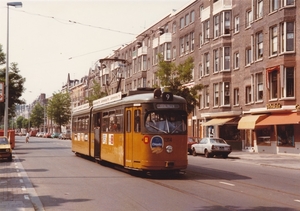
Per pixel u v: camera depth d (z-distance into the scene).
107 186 13.45
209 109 43.03
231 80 40.19
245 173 18.03
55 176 16.41
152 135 15.58
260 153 34.38
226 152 29.94
